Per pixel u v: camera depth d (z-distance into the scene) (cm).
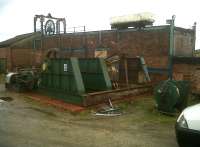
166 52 1572
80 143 626
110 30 1900
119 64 1581
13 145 602
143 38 1692
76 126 794
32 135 688
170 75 1547
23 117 906
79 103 1076
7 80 1628
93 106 1073
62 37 2406
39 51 2875
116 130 750
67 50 2339
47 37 2669
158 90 993
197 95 1301
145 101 1209
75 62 1136
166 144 620
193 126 486
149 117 920
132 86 1377
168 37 1560
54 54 1507
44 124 813
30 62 3145
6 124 802
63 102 1164
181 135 503
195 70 1394
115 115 950
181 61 1474
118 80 1547
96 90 1312
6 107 1088
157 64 1622
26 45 3133
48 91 1322
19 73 1605
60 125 803
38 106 1113
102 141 643
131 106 1104
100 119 894
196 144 481
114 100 1185
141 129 762
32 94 1427
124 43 1809
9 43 3075
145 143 627
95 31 2020
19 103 1184
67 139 657
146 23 1681
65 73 1177
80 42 2181
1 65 3244
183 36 1677
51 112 1000
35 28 3077
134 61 1548
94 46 2044
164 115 948
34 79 1535
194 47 1800
